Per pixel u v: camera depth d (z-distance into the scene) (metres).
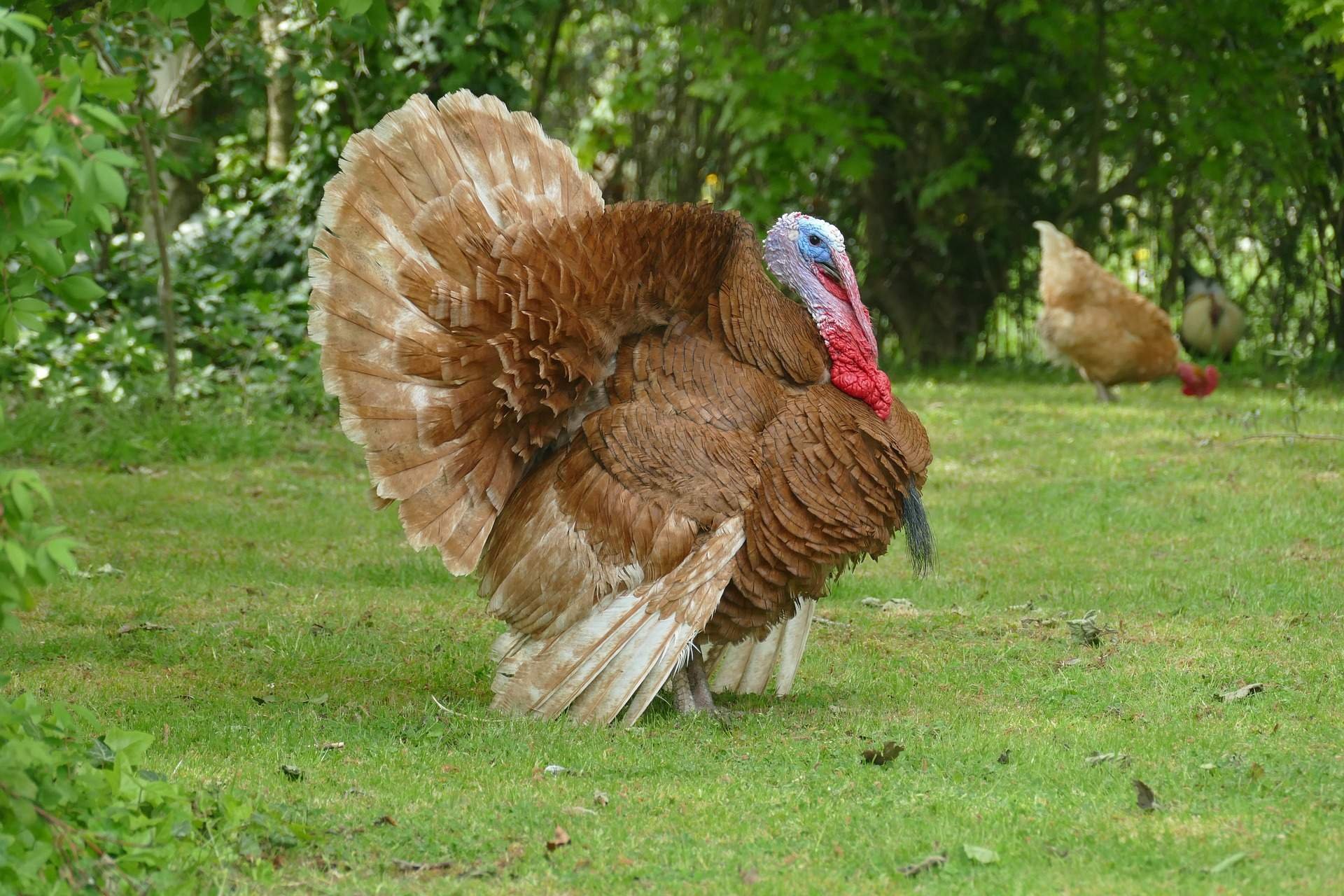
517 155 11.88
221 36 27.67
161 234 27.52
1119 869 8.82
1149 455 26.02
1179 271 43.72
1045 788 10.41
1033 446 27.50
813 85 39.03
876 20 38.81
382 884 8.51
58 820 8.01
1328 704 12.52
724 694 13.38
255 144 42.09
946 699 13.01
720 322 12.05
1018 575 17.97
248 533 19.86
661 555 11.51
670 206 11.88
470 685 13.30
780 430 11.80
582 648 11.63
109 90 8.16
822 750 11.38
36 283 8.51
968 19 42.50
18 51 7.85
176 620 15.36
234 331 29.64
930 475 24.64
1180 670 13.69
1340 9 28.89
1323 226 39.72
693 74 43.75
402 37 32.28
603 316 11.77
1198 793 10.20
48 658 13.71
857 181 40.50
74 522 20.11
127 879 7.98
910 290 44.44
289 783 10.27
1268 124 38.62
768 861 9.04
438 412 11.32
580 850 9.13
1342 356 39.59
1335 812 9.73
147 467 24.69
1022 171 43.94
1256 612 15.97
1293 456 25.39
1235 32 39.12
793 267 12.50
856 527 12.02
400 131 11.45
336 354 11.21
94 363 28.48
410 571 17.89
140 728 11.55
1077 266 33.44
